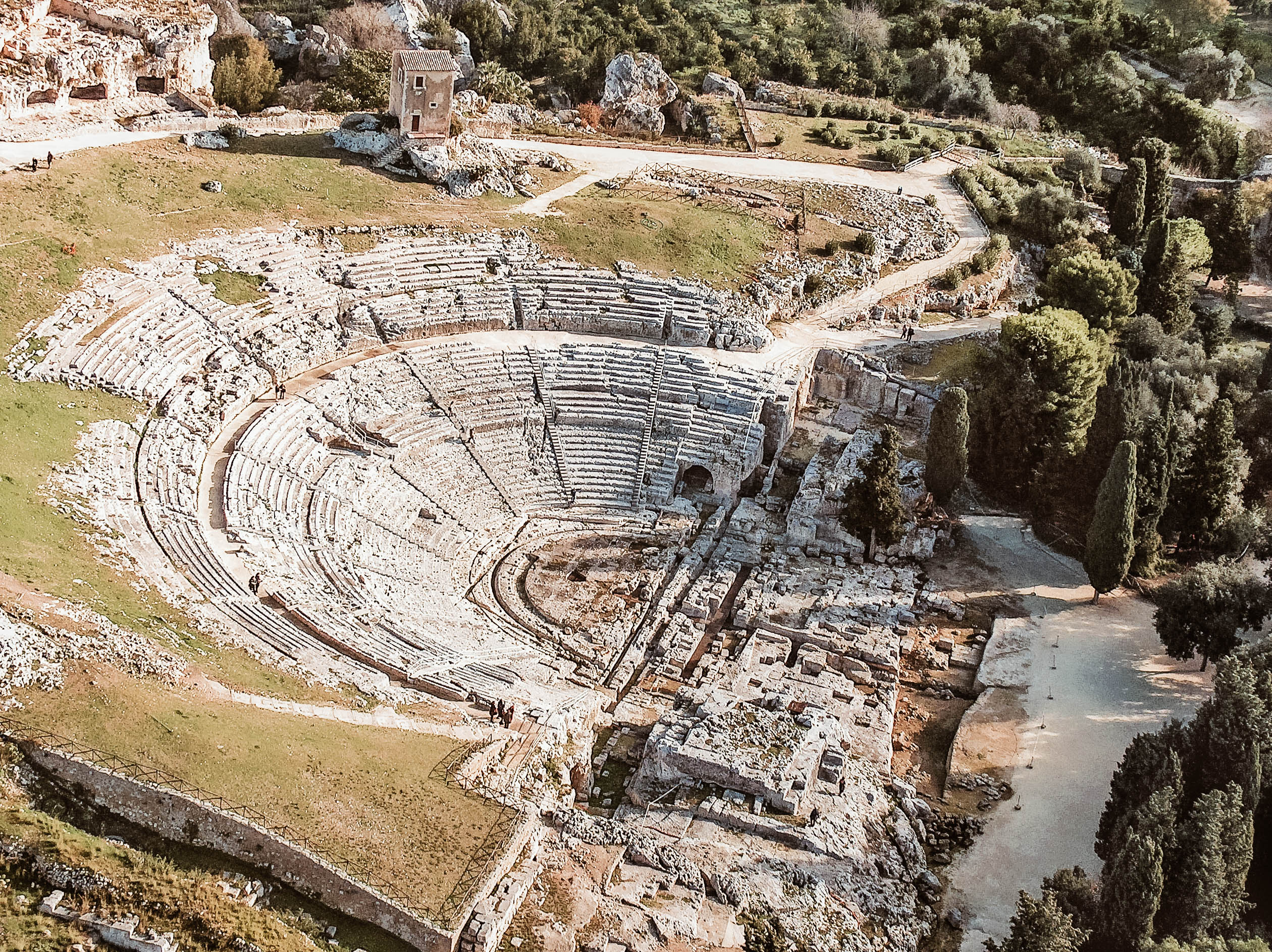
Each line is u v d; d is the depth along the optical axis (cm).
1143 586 7869
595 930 4703
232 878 4409
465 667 6369
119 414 6994
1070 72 15200
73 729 4600
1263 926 5288
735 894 5075
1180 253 10881
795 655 7175
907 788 6041
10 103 8944
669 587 7694
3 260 7456
